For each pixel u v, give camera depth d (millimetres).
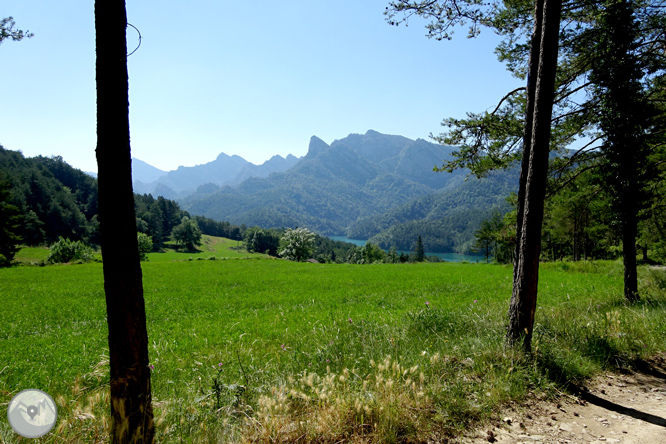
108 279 2900
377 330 7777
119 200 2881
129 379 2943
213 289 23594
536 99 5645
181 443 3205
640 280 13812
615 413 4152
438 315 8570
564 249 51219
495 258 67062
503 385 4527
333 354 6094
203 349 8625
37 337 11344
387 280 26609
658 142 9664
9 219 53844
